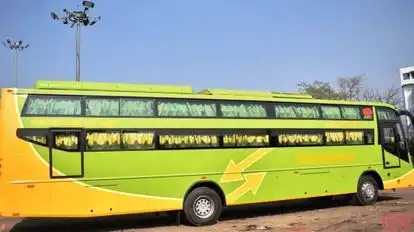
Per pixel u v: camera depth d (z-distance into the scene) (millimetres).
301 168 13656
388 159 15773
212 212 11969
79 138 10547
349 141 14883
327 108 14594
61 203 10219
